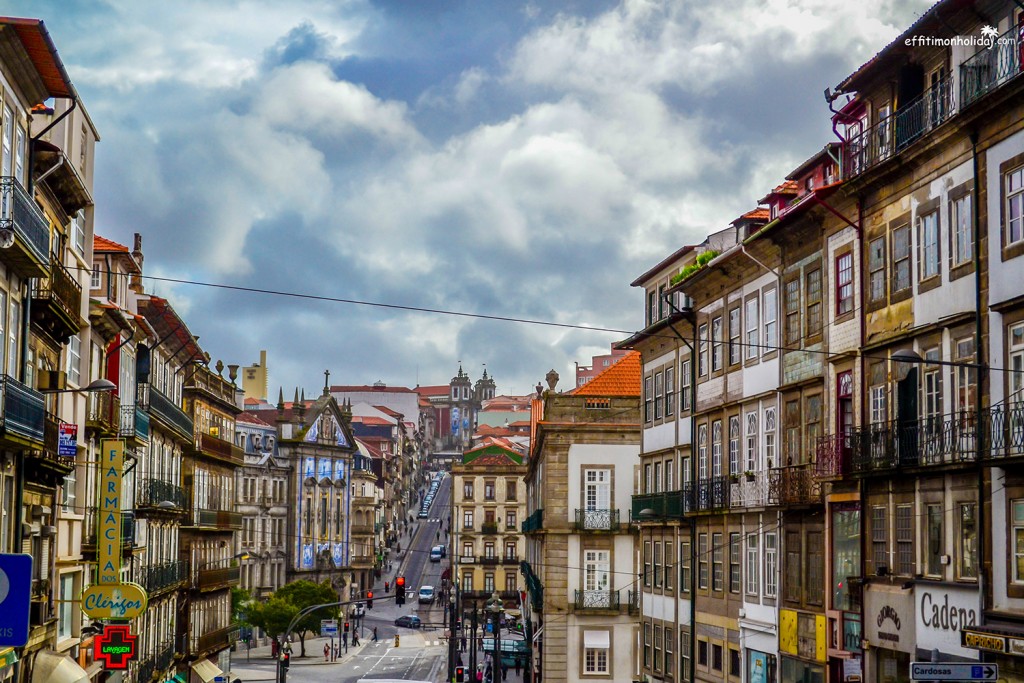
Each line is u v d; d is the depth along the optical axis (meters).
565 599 58.34
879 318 31.05
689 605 46.03
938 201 28.20
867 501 31.12
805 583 35.16
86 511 42.81
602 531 58.56
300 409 126.19
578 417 59.50
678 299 49.06
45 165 33.38
